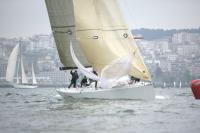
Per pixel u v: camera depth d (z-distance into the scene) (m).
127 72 134.50
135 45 138.75
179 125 84.38
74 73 144.75
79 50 150.88
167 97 165.00
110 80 133.00
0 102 140.88
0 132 76.44
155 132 77.19
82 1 141.62
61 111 105.50
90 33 140.75
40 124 84.19
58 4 154.12
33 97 173.62
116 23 140.12
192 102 135.88
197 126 83.25
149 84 130.75
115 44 139.12
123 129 79.56
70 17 153.62
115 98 131.38
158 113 102.44
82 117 94.25
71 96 137.25
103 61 138.88
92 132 76.50
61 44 155.00
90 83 141.25
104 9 140.75
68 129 79.06
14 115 98.31
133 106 116.25
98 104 120.88
